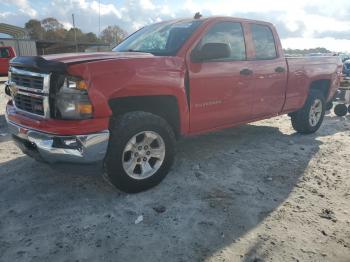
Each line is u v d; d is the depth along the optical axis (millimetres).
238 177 3961
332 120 7461
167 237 2768
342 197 3508
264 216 3100
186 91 3768
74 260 2490
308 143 5434
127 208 3217
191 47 3824
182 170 4133
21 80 3412
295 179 3941
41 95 3121
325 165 4406
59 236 2775
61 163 3156
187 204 3299
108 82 3086
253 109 4738
